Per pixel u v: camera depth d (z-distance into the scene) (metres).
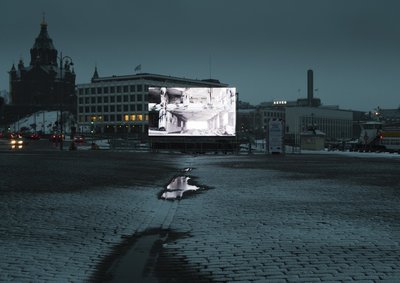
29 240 8.24
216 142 55.38
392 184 17.80
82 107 167.88
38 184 16.72
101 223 9.93
